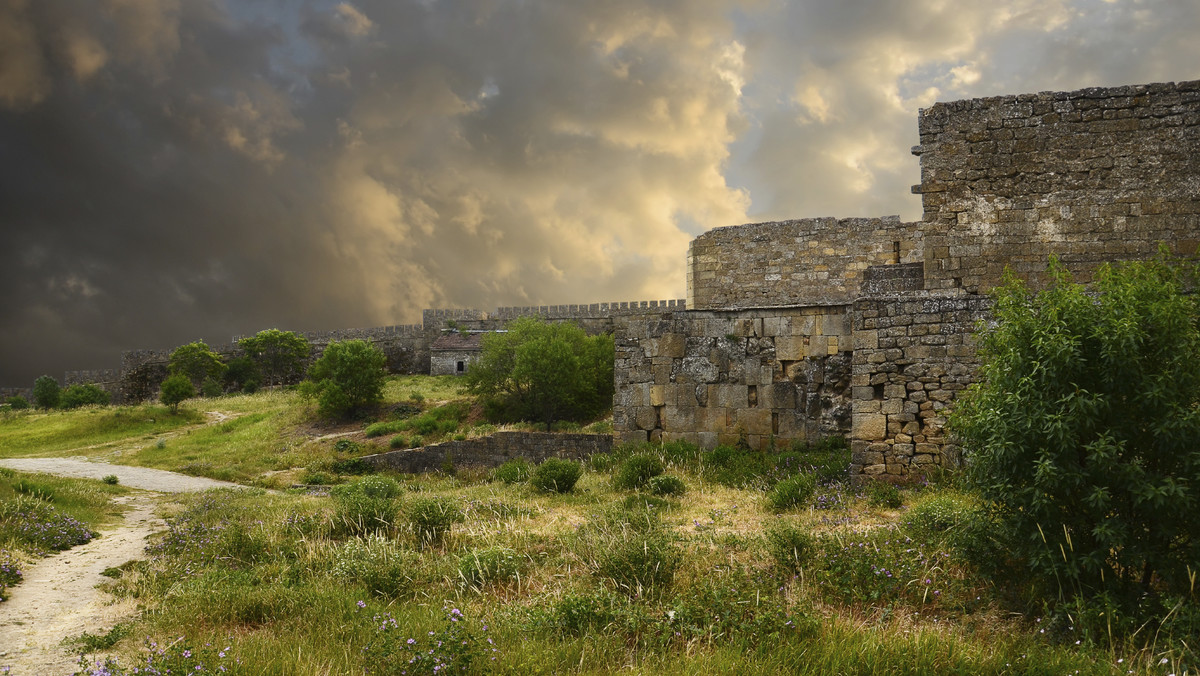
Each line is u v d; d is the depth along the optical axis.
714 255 28.41
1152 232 13.09
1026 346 6.73
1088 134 13.45
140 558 10.91
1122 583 6.30
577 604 6.77
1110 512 6.30
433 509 11.01
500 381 37.34
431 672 5.50
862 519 10.38
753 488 13.27
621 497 13.21
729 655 5.71
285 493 20.84
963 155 13.93
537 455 23.80
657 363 17.16
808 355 16.20
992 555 6.94
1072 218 13.43
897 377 12.77
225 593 7.81
